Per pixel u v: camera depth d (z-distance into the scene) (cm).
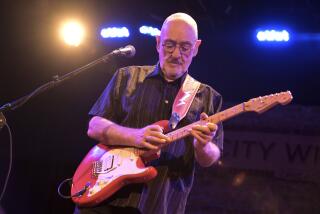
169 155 270
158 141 255
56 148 779
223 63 697
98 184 264
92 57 716
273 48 659
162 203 264
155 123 268
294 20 629
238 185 706
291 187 683
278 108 707
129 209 266
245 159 710
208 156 268
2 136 772
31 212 772
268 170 697
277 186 689
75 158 774
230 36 675
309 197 672
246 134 718
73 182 275
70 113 774
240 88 696
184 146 273
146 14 675
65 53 725
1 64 746
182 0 643
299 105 689
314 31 628
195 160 279
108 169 266
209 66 704
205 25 671
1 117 297
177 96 276
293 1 614
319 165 674
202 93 281
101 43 704
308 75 666
